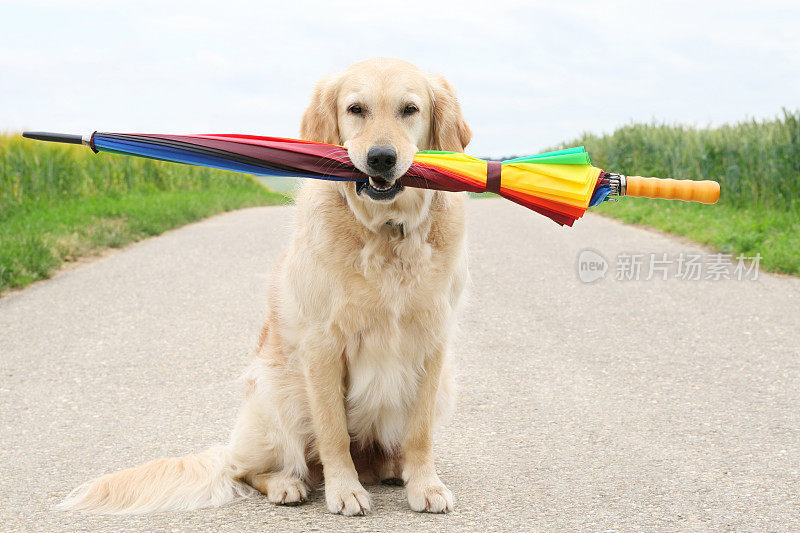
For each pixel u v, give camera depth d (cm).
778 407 488
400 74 376
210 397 537
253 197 2234
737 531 313
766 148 1405
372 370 364
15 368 606
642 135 1911
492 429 463
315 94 401
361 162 333
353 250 350
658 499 349
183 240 1317
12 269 937
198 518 340
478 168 341
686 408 492
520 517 331
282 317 381
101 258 1130
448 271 362
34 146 1600
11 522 333
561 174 338
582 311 782
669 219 1374
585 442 435
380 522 333
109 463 414
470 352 644
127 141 338
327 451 362
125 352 653
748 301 796
